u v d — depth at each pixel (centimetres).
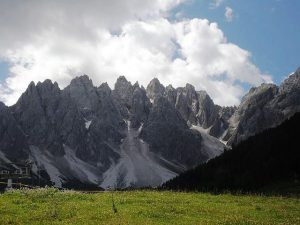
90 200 4397
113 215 3481
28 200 4159
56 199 4331
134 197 4888
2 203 3938
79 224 3069
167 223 3250
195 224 3250
